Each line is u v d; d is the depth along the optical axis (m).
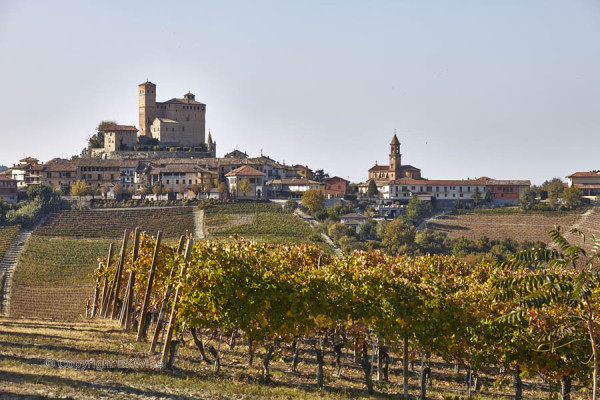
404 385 64.94
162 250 85.00
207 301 60.94
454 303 66.69
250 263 64.50
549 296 53.34
